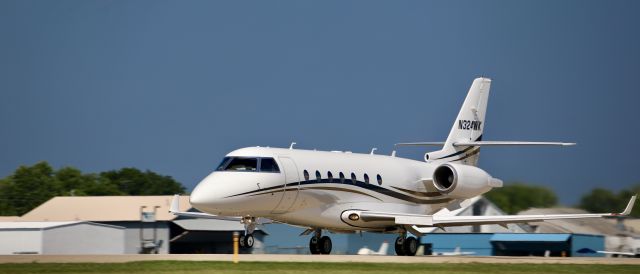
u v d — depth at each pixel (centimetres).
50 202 19888
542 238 17262
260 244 18675
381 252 17575
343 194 12381
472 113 14788
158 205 18938
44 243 15462
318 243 12669
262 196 11288
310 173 11900
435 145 14538
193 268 8856
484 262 10275
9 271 8544
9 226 15625
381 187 13012
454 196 13550
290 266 9181
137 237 18088
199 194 10962
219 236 18562
